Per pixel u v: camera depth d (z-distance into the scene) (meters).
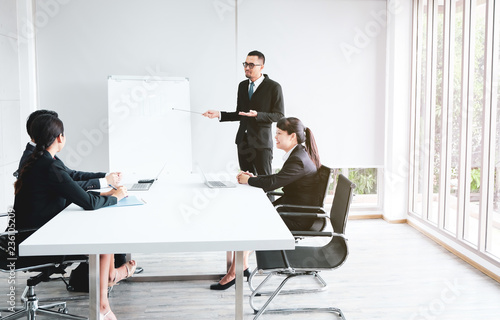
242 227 2.64
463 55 4.69
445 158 5.26
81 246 2.30
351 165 6.27
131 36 5.80
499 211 4.33
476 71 4.58
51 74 5.73
